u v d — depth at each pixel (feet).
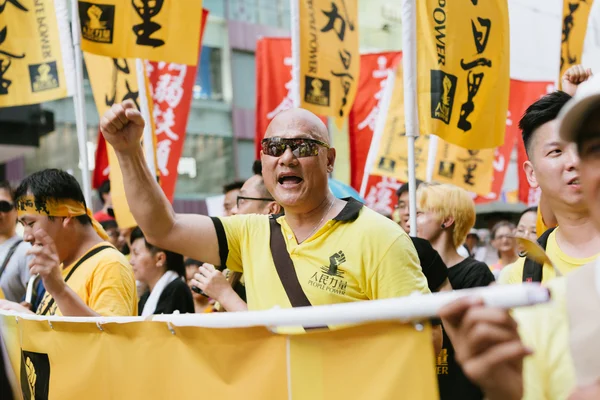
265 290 7.70
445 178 21.81
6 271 14.26
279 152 7.70
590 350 3.68
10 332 8.50
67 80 15.06
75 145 51.24
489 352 3.42
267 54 23.86
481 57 12.85
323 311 4.49
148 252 13.70
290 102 23.82
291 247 7.70
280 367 5.06
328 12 16.75
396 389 4.38
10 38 15.28
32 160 52.37
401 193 13.07
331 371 4.75
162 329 6.07
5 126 43.52
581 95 3.53
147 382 6.26
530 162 8.42
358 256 7.32
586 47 21.16
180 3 13.55
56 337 7.39
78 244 9.62
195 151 56.75
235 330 5.28
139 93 16.31
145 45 13.42
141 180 7.88
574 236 7.52
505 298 3.46
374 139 23.36
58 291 8.05
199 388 5.71
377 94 26.37
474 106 12.75
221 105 58.18
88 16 13.34
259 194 11.82
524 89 27.22
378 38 64.69
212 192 57.77
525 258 7.84
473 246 24.66
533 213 15.69
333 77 16.84
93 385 6.93
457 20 12.60
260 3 60.64
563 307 3.93
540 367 3.92
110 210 19.49
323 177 7.78
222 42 58.29
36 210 9.34
